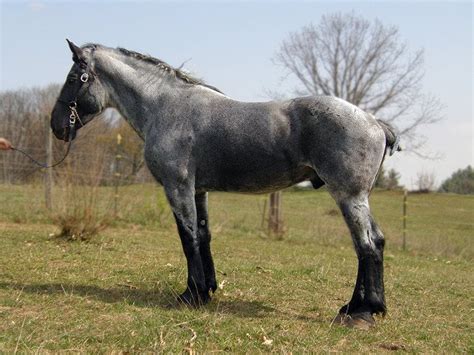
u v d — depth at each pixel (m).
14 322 5.01
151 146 5.86
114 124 15.46
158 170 5.84
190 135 5.68
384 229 17.88
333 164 5.20
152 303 5.97
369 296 5.37
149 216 13.93
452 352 4.88
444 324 5.92
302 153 5.37
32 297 5.96
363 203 5.28
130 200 14.05
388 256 11.81
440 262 11.69
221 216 16.16
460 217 21.88
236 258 9.53
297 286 7.34
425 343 5.15
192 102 5.79
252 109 5.57
